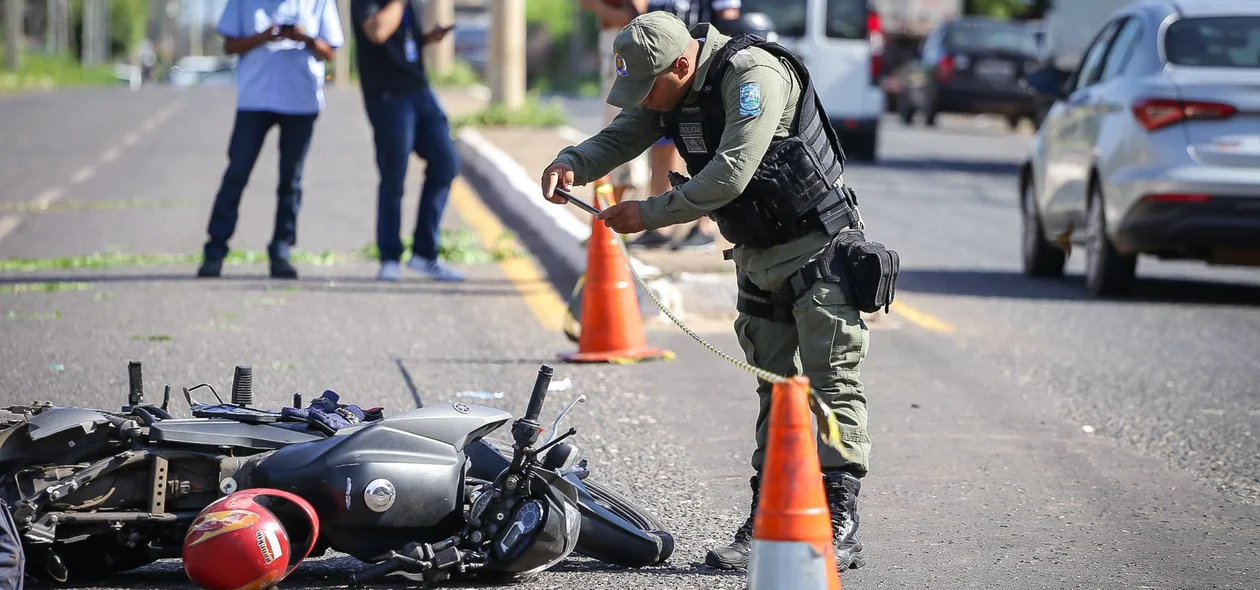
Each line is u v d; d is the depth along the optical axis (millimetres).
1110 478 22906
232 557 15164
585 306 30609
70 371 27891
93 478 15984
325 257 43094
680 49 16875
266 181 62438
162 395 26219
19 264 41125
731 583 17500
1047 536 19875
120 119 95875
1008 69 113500
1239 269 49000
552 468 16703
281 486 16156
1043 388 29141
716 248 38969
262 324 33000
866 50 81438
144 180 62594
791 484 14266
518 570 16609
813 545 14227
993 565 18562
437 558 16250
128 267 41031
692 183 16797
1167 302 40312
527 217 51094
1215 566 18734
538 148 68312
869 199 64875
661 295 34938
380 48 37750
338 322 33562
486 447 18109
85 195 57500
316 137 82000
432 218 39594
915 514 20797
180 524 16266
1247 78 37500
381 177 38844
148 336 31359
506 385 27844
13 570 14812
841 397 17859
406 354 30406
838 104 81812
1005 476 22875
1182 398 28469
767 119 16781
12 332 31484
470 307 36031
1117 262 40125
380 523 16219
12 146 76312
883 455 23969
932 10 170625
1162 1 41906
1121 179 38625
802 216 17406
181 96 126000
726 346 32562
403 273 40969
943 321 36312
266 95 38281
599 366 30016
